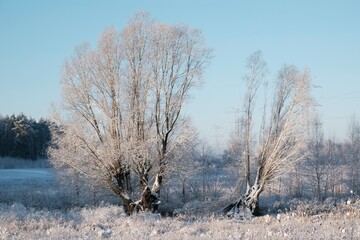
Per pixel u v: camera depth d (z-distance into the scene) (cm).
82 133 2548
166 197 3272
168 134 2730
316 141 4103
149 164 2669
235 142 3534
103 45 2620
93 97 2605
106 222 1858
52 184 4762
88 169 2622
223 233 1236
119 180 2684
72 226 1658
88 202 3098
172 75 2708
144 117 2652
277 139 2897
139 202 2653
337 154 4666
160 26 2697
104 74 2609
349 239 943
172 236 1188
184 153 2752
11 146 9194
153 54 2678
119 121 2625
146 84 2653
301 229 1256
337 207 2588
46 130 9719
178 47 2712
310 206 2691
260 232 1145
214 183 3603
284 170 2873
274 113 2955
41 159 9181
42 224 1661
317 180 3900
